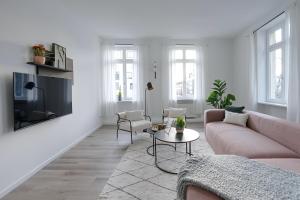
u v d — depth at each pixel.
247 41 5.54
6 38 2.37
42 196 2.26
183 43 6.36
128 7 3.95
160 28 5.34
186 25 5.13
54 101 3.24
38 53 2.84
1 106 2.29
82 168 3.00
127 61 6.36
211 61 6.50
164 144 4.11
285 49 4.12
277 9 4.08
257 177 1.42
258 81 5.09
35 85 2.75
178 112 5.25
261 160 1.99
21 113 2.46
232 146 2.53
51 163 3.21
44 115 2.95
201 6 3.96
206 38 6.40
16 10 2.54
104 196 2.23
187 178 1.50
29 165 2.75
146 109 6.37
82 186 2.47
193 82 6.48
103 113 6.26
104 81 6.20
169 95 6.32
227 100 5.42
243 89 5.83
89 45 5.22
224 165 1.61
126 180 2.60
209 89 6.48
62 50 3.61
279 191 1.24
